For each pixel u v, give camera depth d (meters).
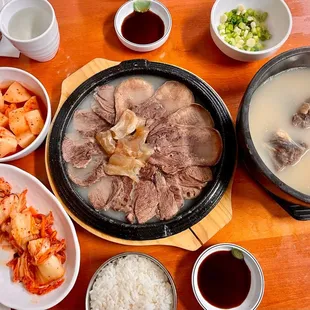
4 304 0.42
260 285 0.42
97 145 0.47
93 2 0.53
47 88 0.50
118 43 0.52
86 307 0.42
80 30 0.52
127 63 0.49
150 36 0.52
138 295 0.42
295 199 0.39
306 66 0.46
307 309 0.44
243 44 0.51
